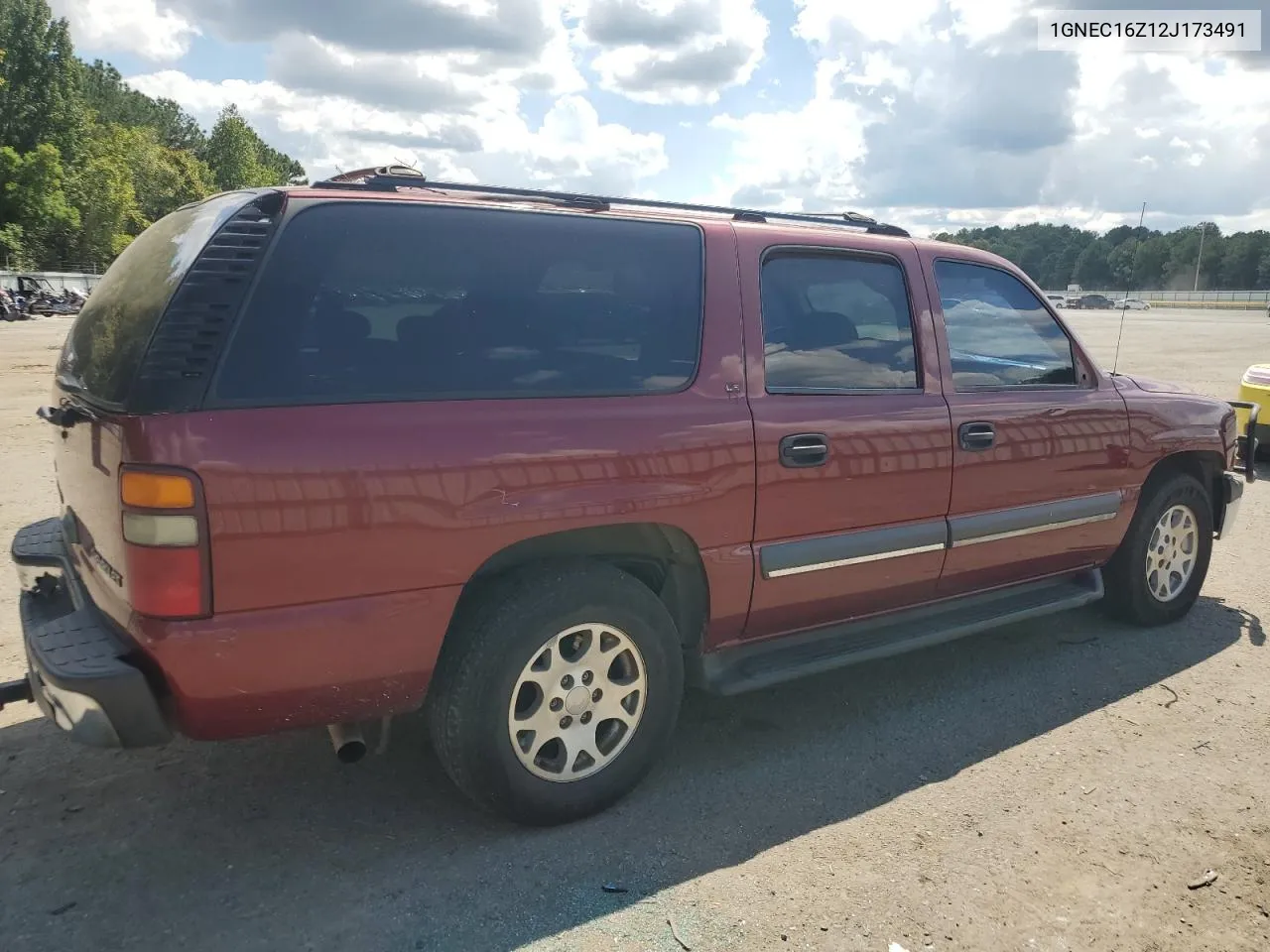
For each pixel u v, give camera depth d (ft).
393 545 8.38
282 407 7.98
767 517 10.71
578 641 9.78
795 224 12.07
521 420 9.03
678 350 10.30
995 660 14.78
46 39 209.67
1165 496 15.56
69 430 9.28
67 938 8.05
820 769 11.28
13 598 15.89
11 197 189.98
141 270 9.22
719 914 8.55
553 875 9.09
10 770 10.85
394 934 8.21
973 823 10.14
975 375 13.08
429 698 9.49
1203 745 12.03
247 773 10.89
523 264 9.50
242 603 7.87
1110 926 8.55
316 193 8.64
